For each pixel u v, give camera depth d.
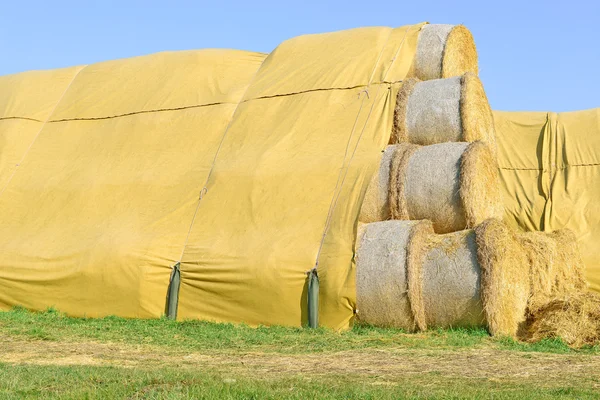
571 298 13.59
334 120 17.16
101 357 11.65
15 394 8.41
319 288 14.91
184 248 16.80
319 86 17.91
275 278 15.30
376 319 14.37
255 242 15.95
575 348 12.66
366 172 15.73
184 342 13.28
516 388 8.98
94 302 17.06
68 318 16.86
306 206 15.98
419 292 13.95
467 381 9.51
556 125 22.50
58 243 18.06
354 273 14.52
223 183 17.30
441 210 14.96
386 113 16.78
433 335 13.57
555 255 15.11
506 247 13.52
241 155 17.59
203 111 19.22
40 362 11.16
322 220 15.61
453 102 16.45
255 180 16.88
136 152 19.22
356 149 16.34
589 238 20.52
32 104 21.84
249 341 13.32
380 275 14.20
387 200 15.38
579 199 21.39
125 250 16.94
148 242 16.97
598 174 21.58
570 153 22.03
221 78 19.91
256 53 20.70
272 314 15.37
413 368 10.53
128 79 21.27
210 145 18.44
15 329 14.52
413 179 15.23
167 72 20.75
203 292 16.22
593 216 20.94
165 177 18.25
